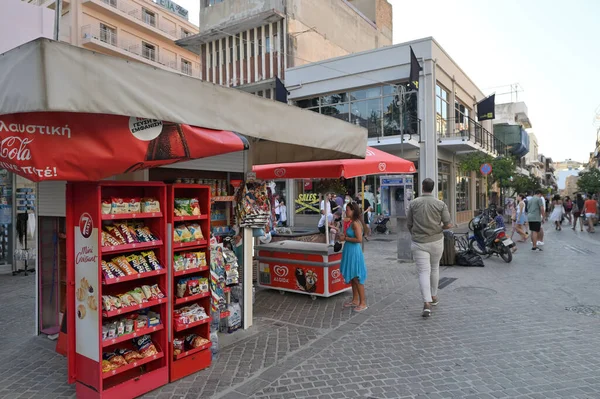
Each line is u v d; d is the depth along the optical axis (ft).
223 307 15.15
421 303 20.72
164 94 10.19
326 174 21.81
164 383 12.20
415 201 19.15
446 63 63.52
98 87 8.80
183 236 12.85
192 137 11.18
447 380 12.23
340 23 84.74
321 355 14.32
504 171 69.05
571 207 75.00
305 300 21.74
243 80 74.33
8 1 27.30
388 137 57.31
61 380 12.72
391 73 59.88
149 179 14.79
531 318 17.90
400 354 14.26
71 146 9.30
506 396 11.21
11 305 21.54
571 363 13.21
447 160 65.16
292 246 23.11
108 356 11.37
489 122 95.30
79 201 11.27
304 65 67.10
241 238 17.22
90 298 10.90
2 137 8.97
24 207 29.63
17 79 8.34
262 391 11.75
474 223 35.17
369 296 22.38
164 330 12.26
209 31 74.79
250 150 19.06
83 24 103.35
